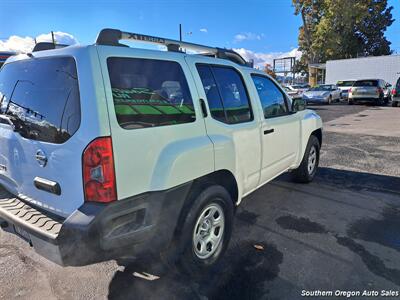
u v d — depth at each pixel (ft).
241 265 9.21
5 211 7.59
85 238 6.07
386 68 84.64
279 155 12.76
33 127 7.34
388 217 12.27
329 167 19.48
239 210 13.08
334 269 8.93
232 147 9.37
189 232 7.98
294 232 11.15
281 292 8.03
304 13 117.70
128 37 7.64
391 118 44.04
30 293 8.20
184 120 7.98
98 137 6.20
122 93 6.70
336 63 92.63
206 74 9.18
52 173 6.97
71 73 6.64
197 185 8.51
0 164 8.82
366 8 110.11
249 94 10.81
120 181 6.42
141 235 6.84
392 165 19.74
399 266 9.02
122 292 8.21
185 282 8.55
